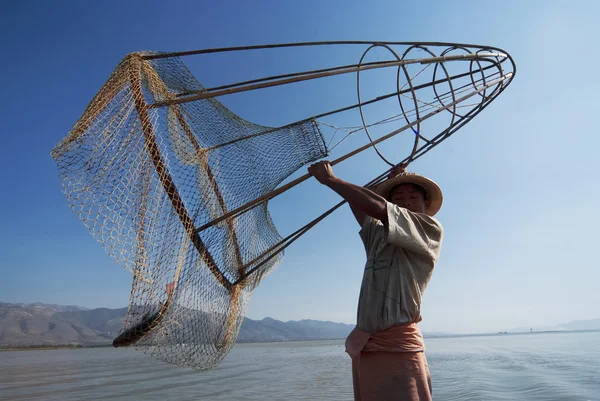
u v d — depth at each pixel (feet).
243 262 11.78
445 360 105.09
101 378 79.41
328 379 70.08
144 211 9.02
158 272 9.08
